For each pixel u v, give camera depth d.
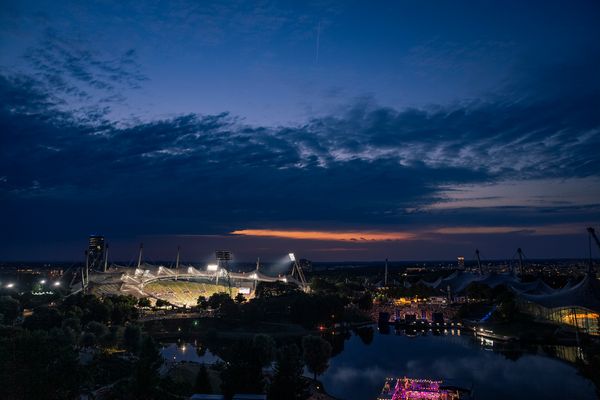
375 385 131.38
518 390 124.88
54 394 69.25
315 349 130.50
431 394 107.00
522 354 175.25
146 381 74.62
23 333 74.56
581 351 166.12
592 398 117.19
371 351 184.75
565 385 129.25
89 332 157.50
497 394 121.38
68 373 70.50
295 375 85.69
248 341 89.69
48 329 172.38
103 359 118.12
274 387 82.38
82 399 84.50
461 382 114.25
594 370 83.44
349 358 170.75
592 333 190.25
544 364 156.88
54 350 72.62
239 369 84.75
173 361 138.75
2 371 67.31
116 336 160.12
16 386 66.94
